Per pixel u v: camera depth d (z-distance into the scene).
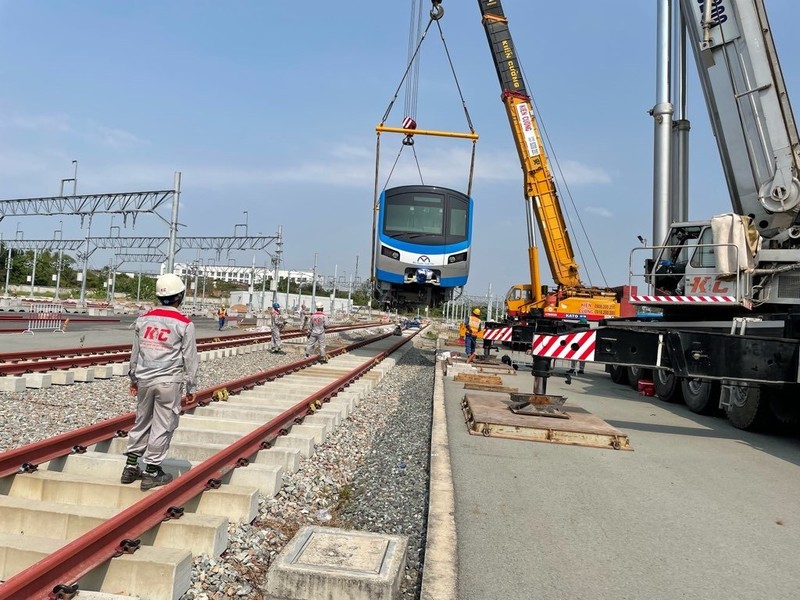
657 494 6.51
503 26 21.80
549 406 10.08
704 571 4.61
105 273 103.31
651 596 4.18
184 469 6.14
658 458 8.20
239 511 5.31
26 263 95.94
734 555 4.94
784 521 5.81
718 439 9.73
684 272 12.26
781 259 10.28
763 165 10.64
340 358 21.02
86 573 3.78
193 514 4.91
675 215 16.23
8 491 5.55
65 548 3.73
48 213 44.34
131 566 3.96
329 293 119.06
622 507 6.04
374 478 7.05
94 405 10.24
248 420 9.22
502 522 5.48
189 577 4.16
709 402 11.78
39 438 7.86
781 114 10.46
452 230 20.20
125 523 4.26
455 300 22.19
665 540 5.21
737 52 10.87
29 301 56.56
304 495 6.28
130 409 10.20
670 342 8.73
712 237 11.40
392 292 21.00
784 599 4.20
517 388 15.32
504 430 9.02
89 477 5.82
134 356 5.57
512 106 21.80
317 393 10.49
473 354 22.08
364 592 3.71
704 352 8.52
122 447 7.03
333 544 4.22
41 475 5.62
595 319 22.22
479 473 7.01
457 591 4.12
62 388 11.66
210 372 16.02
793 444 9.55
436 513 5.49
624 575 4.49
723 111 11.05
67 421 8.94
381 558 4.04
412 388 14.98
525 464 7.51
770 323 9.41
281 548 5.02
